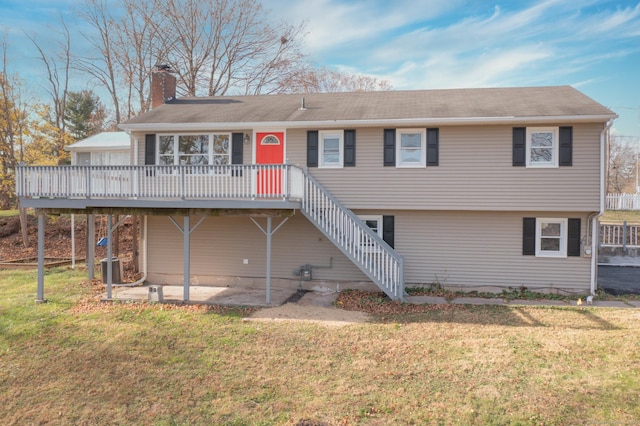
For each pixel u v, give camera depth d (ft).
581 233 43.14
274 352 27.09
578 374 22.81
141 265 52.49
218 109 52.85
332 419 18.97
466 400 20.33
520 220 44.21
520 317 34.71
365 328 31.76
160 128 47.26
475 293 44.45
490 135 43.06
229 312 36.76
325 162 46.19
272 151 46.96
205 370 24.58
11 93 85.10
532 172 42.47
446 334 30.12
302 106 50.49
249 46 102.01
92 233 50.70
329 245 47.37
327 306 39.47
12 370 24.94
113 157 59.36
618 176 174.29
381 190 44.93
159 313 36.40
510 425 18.11
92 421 19.47
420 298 42.16
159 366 25.23
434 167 44.06
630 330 30.42
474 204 43.39
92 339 29.89
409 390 21.53
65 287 47.29
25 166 41.32
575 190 41.83
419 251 45.91
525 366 24.07
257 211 40.50
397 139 44.65
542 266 43.93
